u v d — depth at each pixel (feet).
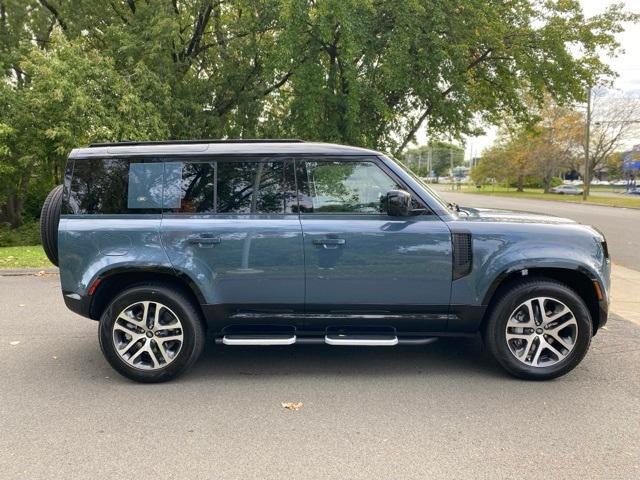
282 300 13.56
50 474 9.41
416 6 44.32
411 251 13.26
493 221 13.70
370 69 48.14
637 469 9.46
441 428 11.06
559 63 54.19
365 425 11.23
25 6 61.11
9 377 14.23
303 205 13.66
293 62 46.80
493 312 13.51
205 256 13.42
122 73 51.49
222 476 9.30
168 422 11.45
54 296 24.26
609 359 15.28
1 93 50.31
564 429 11.00
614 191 202.90
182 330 13.57
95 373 14.53
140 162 13.73
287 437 10.73
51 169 59.47
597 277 13.24
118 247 13.47
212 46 57.72
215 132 56.85
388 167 13.69
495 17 50.21
